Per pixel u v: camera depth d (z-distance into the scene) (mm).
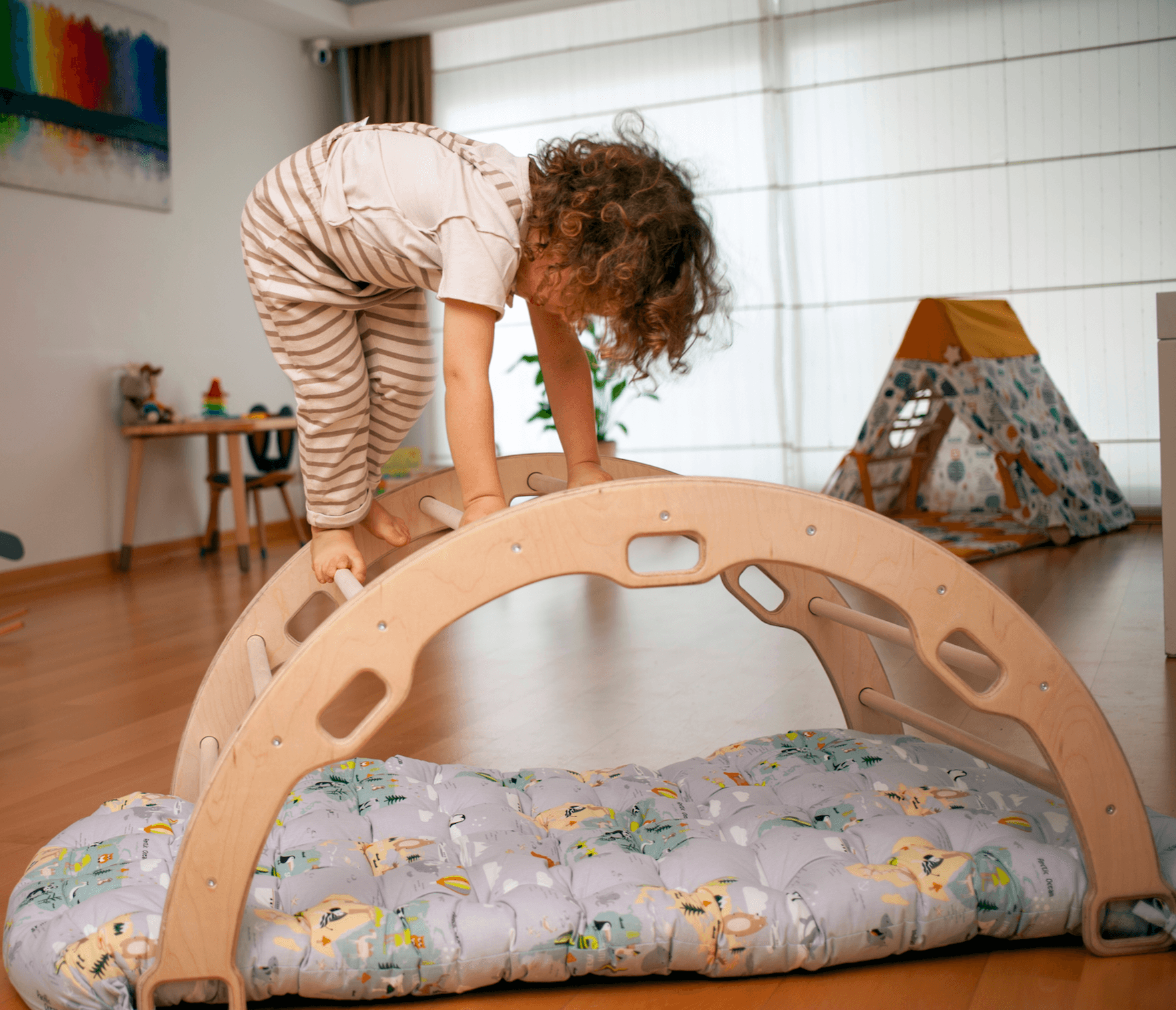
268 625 1429
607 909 1049
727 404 5090
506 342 5434
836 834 1195
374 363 1312
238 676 1420
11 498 4008
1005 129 4555
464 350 1089
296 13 5059
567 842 1265
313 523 1355
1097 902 1061
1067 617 2643
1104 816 1058
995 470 4375
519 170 1117
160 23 4598
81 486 4285
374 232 1140
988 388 3812
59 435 4195
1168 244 4348
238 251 5109
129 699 2299
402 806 1382
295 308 1213
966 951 1095
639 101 5148
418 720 2047
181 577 4094
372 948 1020
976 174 4621
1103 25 4363
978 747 1300
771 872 1148
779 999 1018
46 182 4102
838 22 4781
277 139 5352
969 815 1221
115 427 4438
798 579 1585
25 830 1550
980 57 4566
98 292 4363
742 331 5027
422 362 1336
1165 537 2230
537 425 5441
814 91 4844
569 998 1038
